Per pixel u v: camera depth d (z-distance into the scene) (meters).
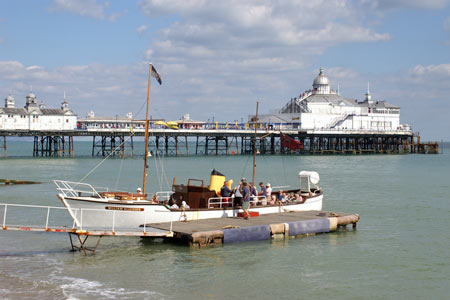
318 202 44.31
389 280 27.17
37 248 32.69
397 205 53.84
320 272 28.20
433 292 25.50
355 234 38.09
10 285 25.19
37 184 71.94
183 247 32.47
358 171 103.50
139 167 110.00
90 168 104.44
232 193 38.84
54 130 135.38
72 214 33.06
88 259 30.06
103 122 176.12
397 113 193.50
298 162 132.12
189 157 151.38
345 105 185.62
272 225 34.69
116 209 33.88
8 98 138.62
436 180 84.44
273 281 26.50
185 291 24.84
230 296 24.33
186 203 37.34
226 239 33.03
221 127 164.88
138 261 29.55
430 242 35.69
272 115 184.62
